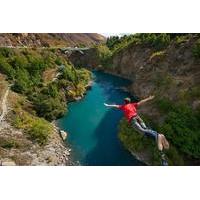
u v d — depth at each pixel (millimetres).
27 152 24844
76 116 33844
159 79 35281
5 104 29797
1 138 25359
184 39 36344
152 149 25031
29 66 38000
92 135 29312
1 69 35312
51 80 38969
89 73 54688
